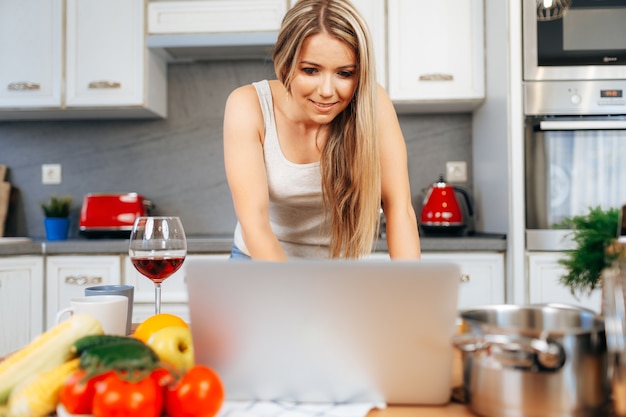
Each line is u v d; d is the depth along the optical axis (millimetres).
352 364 575
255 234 1043
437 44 2309
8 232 2693
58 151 2703
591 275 605
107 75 2377
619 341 500
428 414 559
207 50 2471
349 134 1109
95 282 2109
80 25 2377
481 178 2465
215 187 2676
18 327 2076
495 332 517
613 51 2053
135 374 500
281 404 587
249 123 1118
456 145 2623
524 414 506
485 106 2350
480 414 542
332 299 555
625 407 494
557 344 498
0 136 2717
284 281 553
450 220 2242
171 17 2346
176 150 2684
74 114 2551
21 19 2393
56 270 2115
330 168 1164
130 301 920
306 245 1342
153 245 907
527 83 2059
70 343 574
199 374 524
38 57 2391
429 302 547
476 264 2066
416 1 2307
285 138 1173
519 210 2039
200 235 2619
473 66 2309
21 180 2707
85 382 501
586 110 2053
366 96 994
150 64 2434
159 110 2570
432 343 562
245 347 580
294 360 577
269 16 2312
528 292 2023
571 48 2059
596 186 2055
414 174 2635
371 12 2312
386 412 567
